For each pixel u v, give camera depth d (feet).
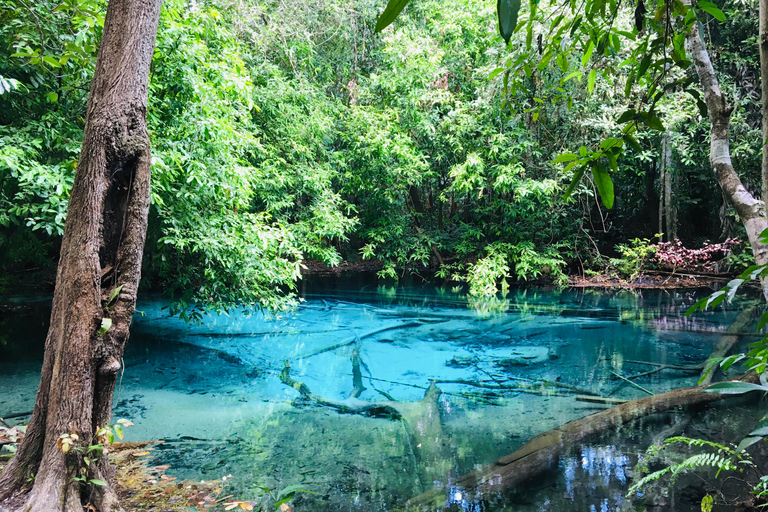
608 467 11.43
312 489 10.46
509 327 27.17
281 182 34.81
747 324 26.13
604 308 31.86
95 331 7.98
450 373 19.33
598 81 31.78
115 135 8.21
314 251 36.94
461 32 41.39
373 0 43.16
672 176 41.34
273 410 15.47
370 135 40.32
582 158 3.82
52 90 16.97
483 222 44.45
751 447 12.24
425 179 46.55
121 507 8.27
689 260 40.32
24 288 33.22
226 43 24.53
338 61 45.93
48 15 14.82
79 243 8.01
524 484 10.66
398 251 45.96
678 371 19.01
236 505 9.14
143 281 31.17
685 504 9.81
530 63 6.36
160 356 21.36
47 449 7.73
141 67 8.50
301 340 24.50
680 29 6.08
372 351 22.66
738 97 33.37
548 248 41.50
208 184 20.47
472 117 38.58
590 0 5.57
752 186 34.35
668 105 31.68
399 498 10.14
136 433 13.39
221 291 22.85
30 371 18.33
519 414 15.07
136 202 8.50
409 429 13.85
